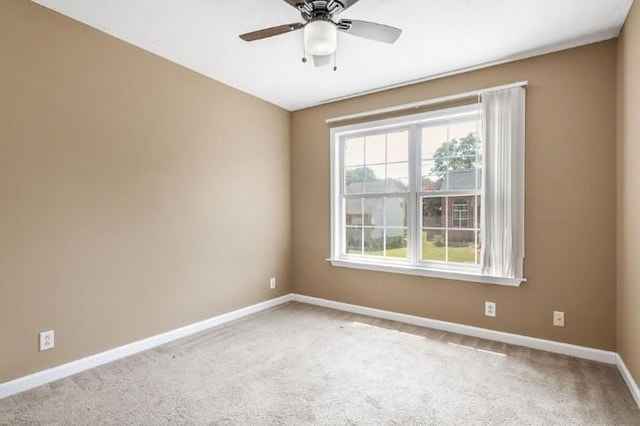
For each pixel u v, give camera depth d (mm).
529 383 2301
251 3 2240
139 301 2846
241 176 3783
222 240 3568
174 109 3111
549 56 2807
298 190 4398
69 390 2219
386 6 2244
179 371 2486
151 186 2934
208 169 3422
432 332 3270
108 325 2645
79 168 2477
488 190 2998
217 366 2566
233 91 3686
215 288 3494
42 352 2297
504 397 2135
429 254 3479
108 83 2637
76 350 2463
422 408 2023
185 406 2043
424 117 3406
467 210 3258
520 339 2934
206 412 1983
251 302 3902
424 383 2311
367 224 3910
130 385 2283
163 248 3025
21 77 2191
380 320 3639
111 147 2658
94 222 2561
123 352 2723
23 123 2203
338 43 2721
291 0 1878
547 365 2562
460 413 1974
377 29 2082
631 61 2172
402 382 2326
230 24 2498
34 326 2260
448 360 2660
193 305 3279
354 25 2051
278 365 2584
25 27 2207
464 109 3182
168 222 3066
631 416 1933
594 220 2637
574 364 2576
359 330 3332
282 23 2492
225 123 3598
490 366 2555
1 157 2115
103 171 2611
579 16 2330
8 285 2150
